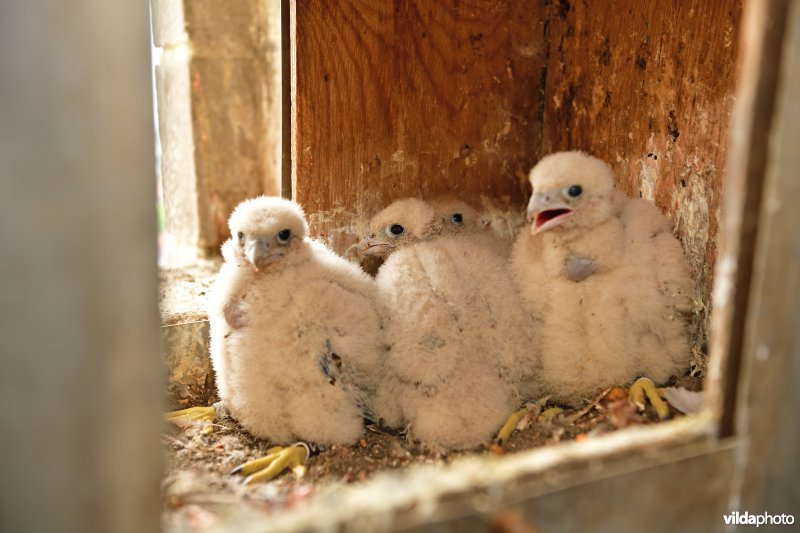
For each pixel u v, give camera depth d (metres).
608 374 0.78
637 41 0.86
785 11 0.52
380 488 0.52
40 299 0.42
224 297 0.79
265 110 1.15
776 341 0.56
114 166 0.43
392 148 0.93
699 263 0.81
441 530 0.50
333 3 0.87
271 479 0.72
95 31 0.41
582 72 0.94
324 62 0.88
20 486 0.45
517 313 0.80
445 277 0.80
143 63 0.44
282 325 0.76
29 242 0.42
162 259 1.13
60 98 0.41
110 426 0.45
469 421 0.74
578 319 0.79
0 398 0.43
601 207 0.79
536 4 0.96
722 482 0.57
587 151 0.96
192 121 1.11
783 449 0.58
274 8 1.10
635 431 0.57
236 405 0.78
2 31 0.40
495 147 0.98
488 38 0.95
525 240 0.84
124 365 0.45
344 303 0.78
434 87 0.93
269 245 0.77
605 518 0.54
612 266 0.79
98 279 0.43
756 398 0.57
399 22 0.90
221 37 1.11
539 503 0.52
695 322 0.82
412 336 0.77
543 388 0.81
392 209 0.88
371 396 0.79
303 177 0.90
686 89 0.81
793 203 0.54
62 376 0.43
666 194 0.85
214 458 0.76
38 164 0.41
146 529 0.47
